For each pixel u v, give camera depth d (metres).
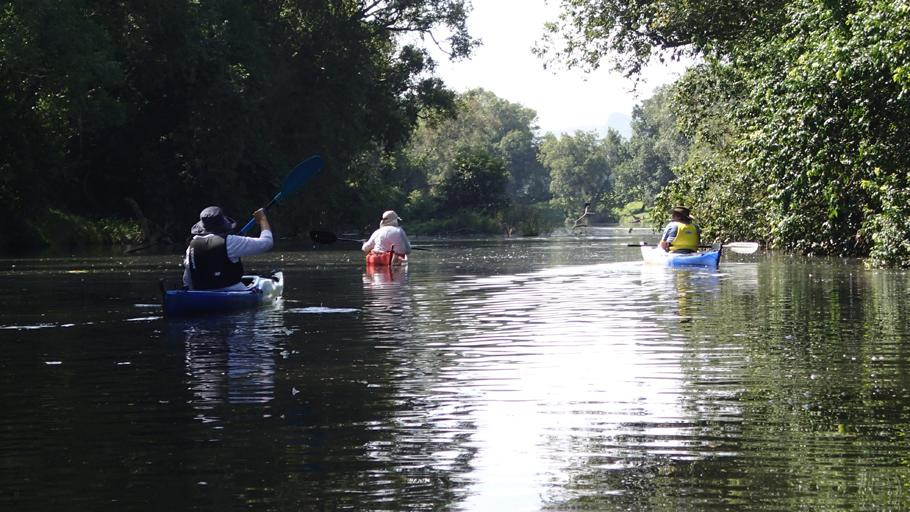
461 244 36.84
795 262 20.34
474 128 111.81
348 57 47.59
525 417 5.32
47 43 30.59
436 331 9.07
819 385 6.12
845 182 17.58
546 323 9.62
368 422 5.25
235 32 41.25
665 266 19.69
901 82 14.53
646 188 117.25
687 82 26.19
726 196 25.83
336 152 48.84
